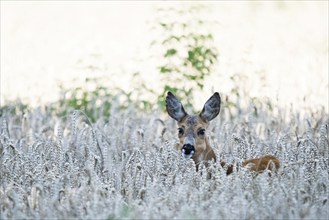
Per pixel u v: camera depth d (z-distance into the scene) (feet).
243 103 63.10
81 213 37.81
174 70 66.64
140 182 42.14
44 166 44.52
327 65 75.72
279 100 63.21
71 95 65.77
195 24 72.74
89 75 69.67
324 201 39.60
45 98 68.44
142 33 87.92
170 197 38.88
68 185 42.29
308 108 60.75
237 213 37.17
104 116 64.03
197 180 42.39
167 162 45.73
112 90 65.98
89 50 82.43
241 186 40.98
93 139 47.75
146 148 50.88
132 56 75.61
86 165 43.83
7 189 40.29
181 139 50.70
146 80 68.18
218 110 51.24
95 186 40.50
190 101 65.57
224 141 52.80
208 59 67.05
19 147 50.85
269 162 43.37
